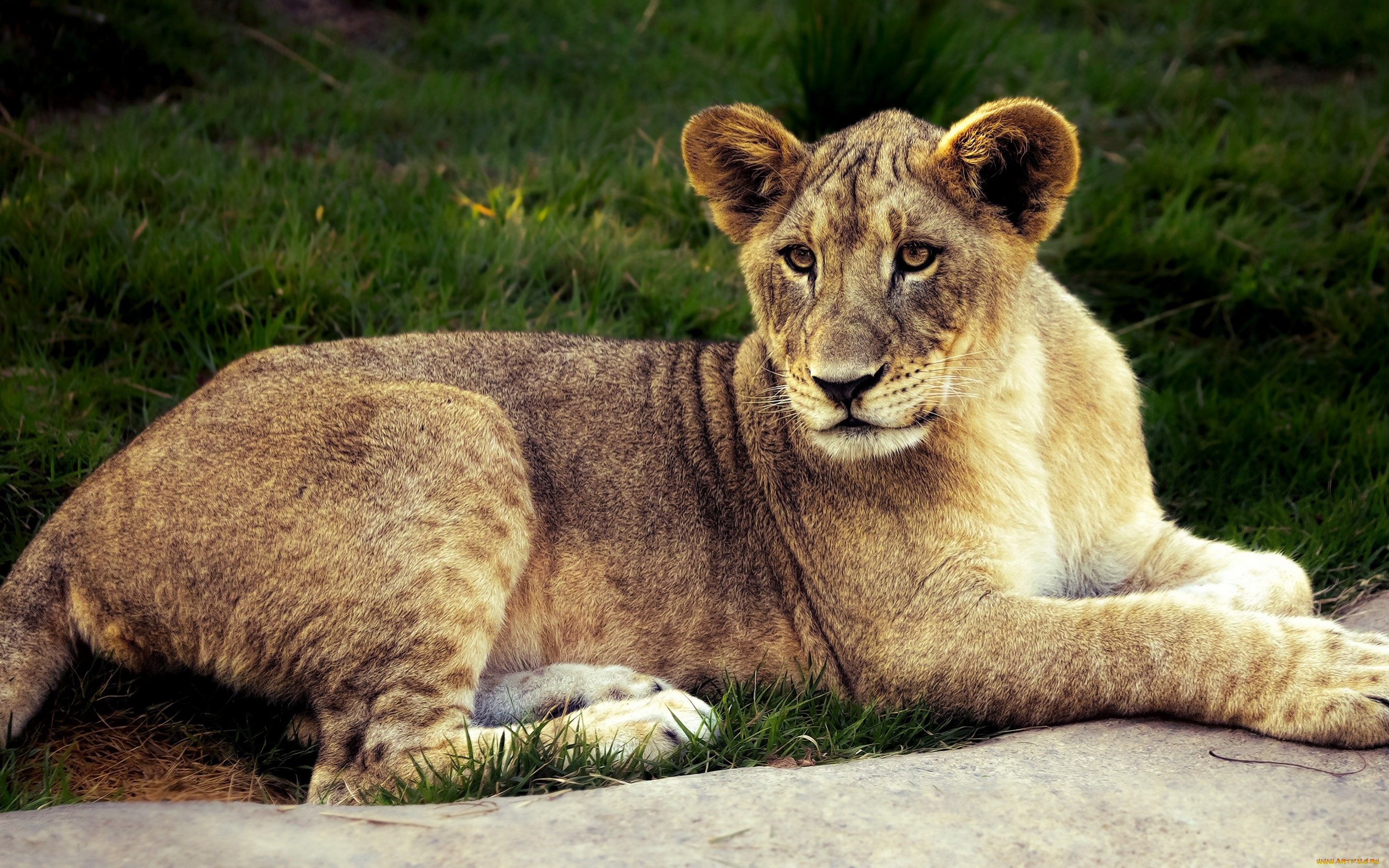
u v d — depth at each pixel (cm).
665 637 700
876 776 504
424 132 1385
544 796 493
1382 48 1741
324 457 664
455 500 661
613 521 703
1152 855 437
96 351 952
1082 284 1177
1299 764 514
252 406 692
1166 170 1330
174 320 964
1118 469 735
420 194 1202
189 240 1046
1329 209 1276
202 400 709
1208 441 957
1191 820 461
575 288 1058
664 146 1386
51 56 1381
